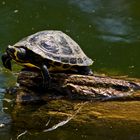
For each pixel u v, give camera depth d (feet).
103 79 54.34
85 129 47.50
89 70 55.57
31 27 93.86
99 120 48.52
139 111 49.67
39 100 52.80
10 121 50.01
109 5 104.68
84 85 53.36
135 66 77.36
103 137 45.96
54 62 51.37
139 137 45.68
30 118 50.16
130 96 52.85
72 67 53.52
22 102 52.95
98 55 82.89
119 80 54.70
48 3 104.73
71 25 95.20
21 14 99.19
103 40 88.94
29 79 53.93
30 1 105.29
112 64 78.33
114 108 50.49
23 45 51.83
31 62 51.57
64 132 47.21
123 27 94.53
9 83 62.28
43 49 51.70
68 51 53.16
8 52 51.60
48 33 54.19
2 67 69.51
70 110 50.65
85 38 89.81
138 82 55.57
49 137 46.37
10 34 89.92
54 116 49.96
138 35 90.89
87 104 51.60
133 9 102.89
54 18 98.07
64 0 106.11
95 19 97.96
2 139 46.01
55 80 53.16
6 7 102.12
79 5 104.06
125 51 84.23
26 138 46.29
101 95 52.75
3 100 55.72
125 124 47.62
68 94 52.85
